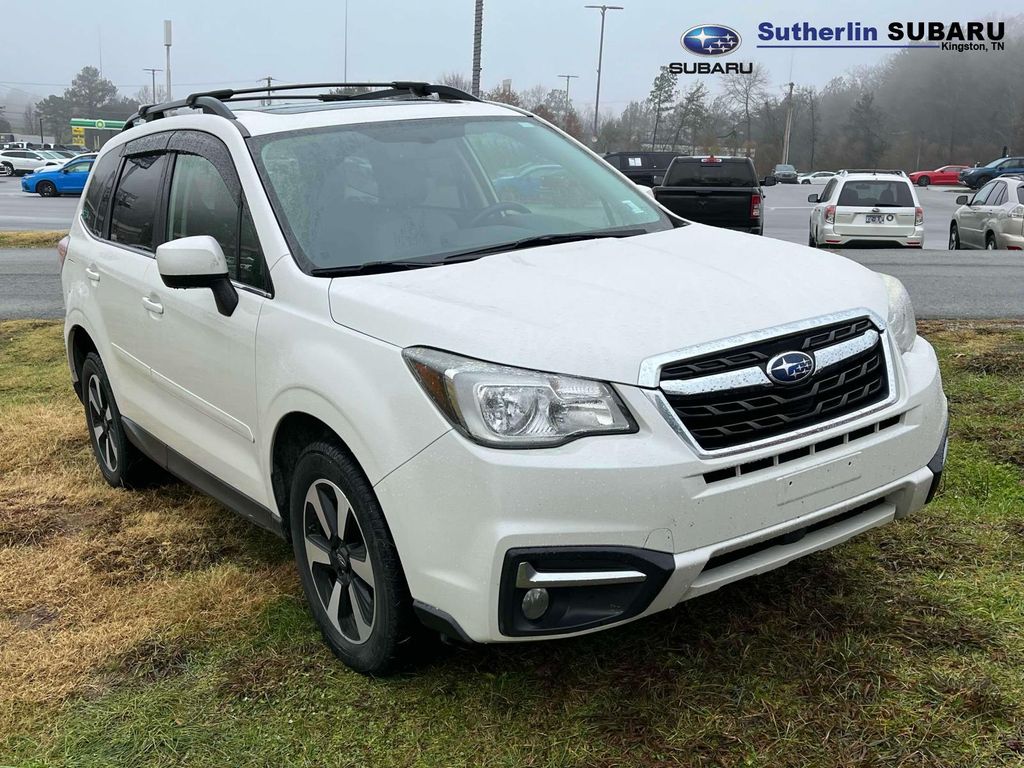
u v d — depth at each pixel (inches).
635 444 98.0
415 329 106.9
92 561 160.6
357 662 120.1
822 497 107.1
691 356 101.0
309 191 135.3
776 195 1895.9
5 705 119.3
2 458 216.1
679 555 99.3
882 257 544.7
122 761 107.4
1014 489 166.7
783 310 110.1
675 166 721.0
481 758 104.6
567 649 123.6
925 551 144.7
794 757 100.7
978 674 112.3
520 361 100.2
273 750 108.2
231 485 144.6
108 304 176.2
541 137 165.9
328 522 121.1
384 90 179.6
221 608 140.8
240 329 131.8
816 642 121.2
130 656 129.4
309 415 119.1
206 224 145.6
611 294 111.0
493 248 133.1
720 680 114.9
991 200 624.1
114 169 188.7
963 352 265.3
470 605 100.8
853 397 111.0
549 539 97.2
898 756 99.6
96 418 199.3
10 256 611.5
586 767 101.7
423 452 102.4
